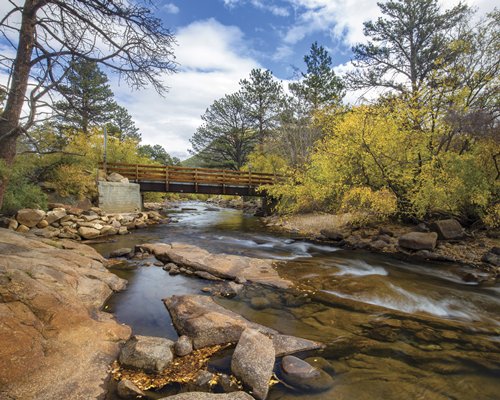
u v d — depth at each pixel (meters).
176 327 4.30
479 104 10.30
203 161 39.03
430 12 18.05
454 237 9.53
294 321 4.64
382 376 3.27
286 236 13.08
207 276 6.64
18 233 7.84
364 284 6.40
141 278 6.60
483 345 4.04
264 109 31.41
